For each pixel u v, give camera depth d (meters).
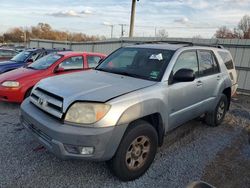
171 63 3.66
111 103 2.74
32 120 3.02
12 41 81.38
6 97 5.88
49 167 3.32
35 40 24.42
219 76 5.02
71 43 19.62
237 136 4.95
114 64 4.20
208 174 3.40
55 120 2.82
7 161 3.40
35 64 6.93
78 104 2.72
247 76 10.70
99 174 3.22
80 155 2.67
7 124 4.82
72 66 6.83
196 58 4.34
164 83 3.44
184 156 3.89
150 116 3.37
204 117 5.33
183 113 3.90
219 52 5.31
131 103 2.88
